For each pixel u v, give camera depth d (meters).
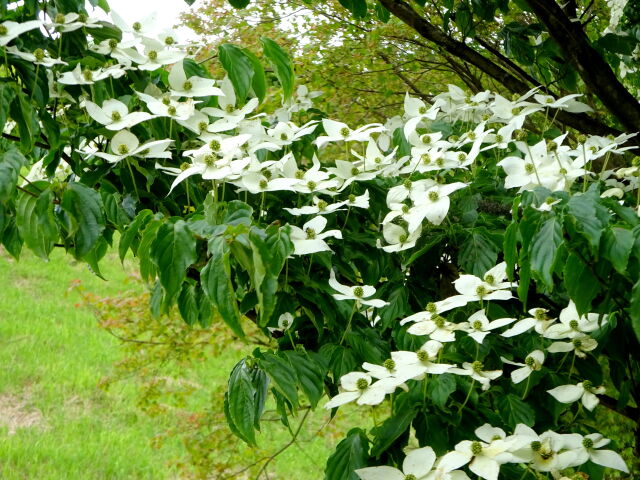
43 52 1.69
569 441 1.44
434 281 1.87
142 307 4.46
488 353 1.60
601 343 1.62
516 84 2.71
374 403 1.40
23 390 7.34
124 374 4.82
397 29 3.72
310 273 1.70
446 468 1.31
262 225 1.65
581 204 1.24
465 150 2.18
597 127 2.54
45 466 6.00
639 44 2.72
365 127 1.95
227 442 4.34
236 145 1.60
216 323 4.32
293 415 1.65
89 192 1.49
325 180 1.85
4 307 9.29
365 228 1.99
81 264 11.03
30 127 1.64
